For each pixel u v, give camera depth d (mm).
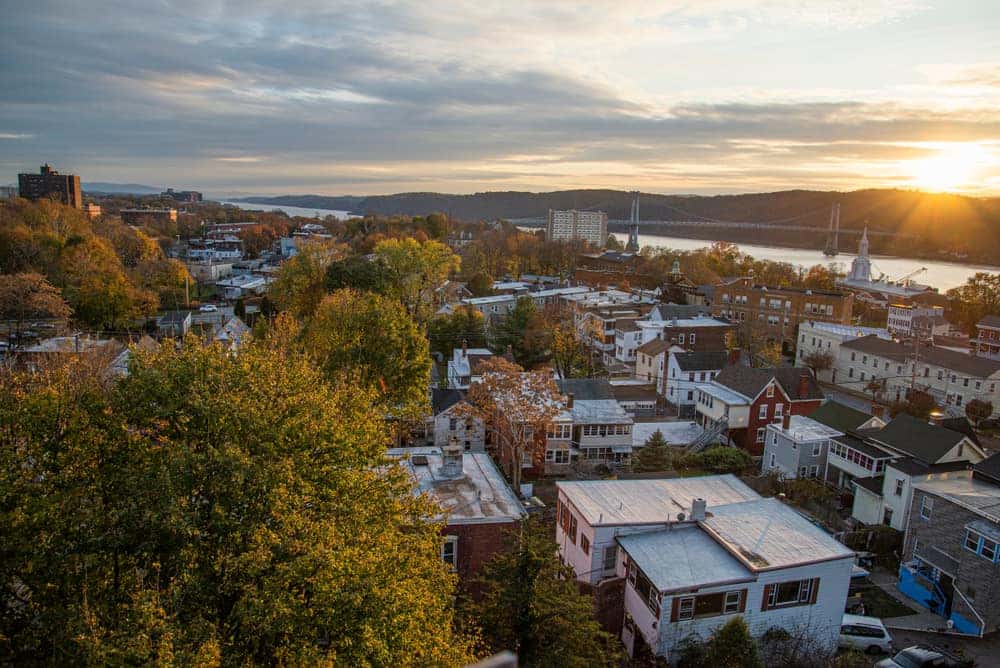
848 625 28531
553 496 43969
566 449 49312
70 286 84625
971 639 29875
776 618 26406
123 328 85875
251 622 14938
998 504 31875
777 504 31500
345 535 17500
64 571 15633
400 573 17094
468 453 34344
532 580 20453
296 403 20656
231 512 16953
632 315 94375
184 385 19750
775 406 55875
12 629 15484
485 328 85562
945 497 32938
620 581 27844
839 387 79375
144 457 18047
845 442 46031
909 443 43000
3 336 65562
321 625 15297
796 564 26141
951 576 32000
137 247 125500
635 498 32031
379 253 87062
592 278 142500
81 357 49312
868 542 37531
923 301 116500
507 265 150125
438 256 85875
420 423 51000
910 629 30688
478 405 48500
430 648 16078
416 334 47969
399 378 46250
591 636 20562
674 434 57406
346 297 50562
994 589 29812
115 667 12898
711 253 168250
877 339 77812
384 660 14594
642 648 26188
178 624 14320
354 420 22734
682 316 97250
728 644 23312
